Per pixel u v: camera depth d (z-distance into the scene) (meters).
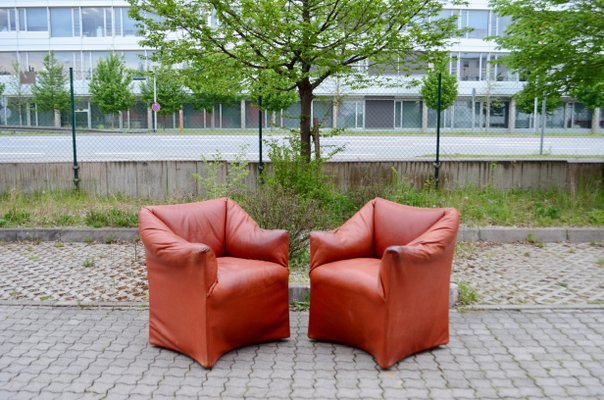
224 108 18.73
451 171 11.26
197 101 18.98
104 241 8.62
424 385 4.04
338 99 10.42
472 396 3.87
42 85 14.84
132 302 5.83
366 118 15.94
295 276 6.42
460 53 35.69
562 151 19.16
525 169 11.41
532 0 10.38
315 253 4.92
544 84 10.98
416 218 5.06
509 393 3.92
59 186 10.90
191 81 9.62
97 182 10.93
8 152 16.06
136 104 17.31
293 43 8.41
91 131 15.77
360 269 4.66
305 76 8.94
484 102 34.12
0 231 8.64
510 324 5.30
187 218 5.13
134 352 4.61
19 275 6.82
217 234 5.26
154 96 27.33
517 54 10.80
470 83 35.41
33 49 37.91
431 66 11.01
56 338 4.89
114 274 6.87
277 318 4.83
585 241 8.73
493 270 7.14
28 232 8.67
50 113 14.69
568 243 8.66
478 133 25.48
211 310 4.27
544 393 3.92
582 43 10.03
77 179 10.85
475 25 35.56
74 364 4.35
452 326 5.25
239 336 4.55
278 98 10.91
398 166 11.10
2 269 7.08
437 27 9.35
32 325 5.19
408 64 9.82
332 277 4.71
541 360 4.49
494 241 8.72
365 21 8.55
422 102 14.83
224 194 9.06
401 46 9.14
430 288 4.55
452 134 24.69
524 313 5.60
